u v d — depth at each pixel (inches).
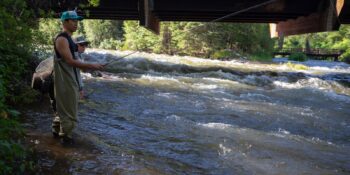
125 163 163.3
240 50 1318.9
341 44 2647.6
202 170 166.4
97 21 1706.4
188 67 740.0
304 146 227.1
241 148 205.8
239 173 167.2
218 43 1264.8
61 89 171.3
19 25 284.4
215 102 362.0
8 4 284.2
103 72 550.3
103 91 368.8
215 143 211.3
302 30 547.5
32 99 266.1
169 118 271.1
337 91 565.3
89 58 776.9
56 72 170.4
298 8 508.1
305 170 180.4
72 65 165.8
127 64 717.9
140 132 222.7
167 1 522.3
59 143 179.6
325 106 407.8
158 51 1154.0
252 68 844.0
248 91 477.7
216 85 507.2
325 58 1953.7
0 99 148.5
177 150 192.5
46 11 418.6
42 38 320.5
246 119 292.8
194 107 323.9
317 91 520.4
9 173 135.6
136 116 268.5
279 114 327.6
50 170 147.3
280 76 692.1
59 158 160.7
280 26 655.1
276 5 514.6
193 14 572.4
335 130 286.4
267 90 506.9
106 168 155.3
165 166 166.1
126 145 192.4
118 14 605.3
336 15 438.9
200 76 613.0
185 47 1175.0
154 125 245.0
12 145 128.0
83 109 274.5
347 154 219.9
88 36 1759.4
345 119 335.3
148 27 485.4
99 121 240.5
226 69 757.3
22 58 276.7
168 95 381.1
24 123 211.6
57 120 185.3
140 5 471.2
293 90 520.7
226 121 279.0
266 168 177.3
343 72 938.7
